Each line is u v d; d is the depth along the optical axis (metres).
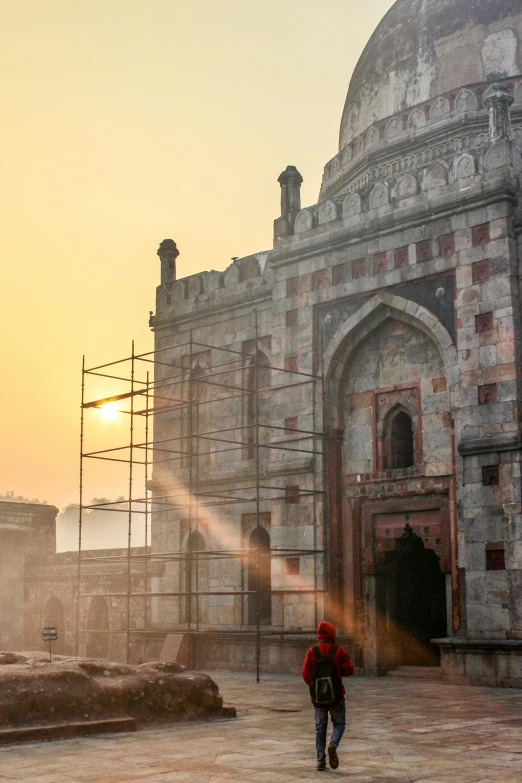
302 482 19.84
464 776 7.95
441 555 17.81
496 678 16.00
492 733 10.38
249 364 22.47
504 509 16.50
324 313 20.03
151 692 11.51
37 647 28.64
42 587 28.73
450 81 20.92
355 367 19.78
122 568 25.06
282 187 21.38
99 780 7.95
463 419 17.27
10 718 10.32
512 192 17.31
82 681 11.08
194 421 23.42
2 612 29.03
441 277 18.11
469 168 17.86
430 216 18.23
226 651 21.05
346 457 19.67
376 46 22.69
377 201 19.20
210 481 22.59
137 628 24.06
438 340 17.94
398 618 19.27
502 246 17.20
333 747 8.30
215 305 23.20
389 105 21.80
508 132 17.78
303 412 20.03
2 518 29.62
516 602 16.11
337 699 8.41
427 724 11.18
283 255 20.70
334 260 19.91
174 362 24.20
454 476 17.61
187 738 10.24
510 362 16.81
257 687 16.39
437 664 20.03
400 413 19.06
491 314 17.19
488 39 20.75
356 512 19.34
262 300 22.25
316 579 19.22
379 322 19.19
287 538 19.89
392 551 18.81
